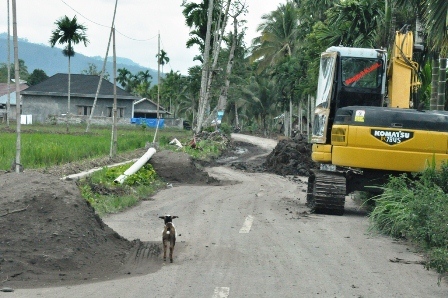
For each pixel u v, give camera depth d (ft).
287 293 24.32
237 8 189.98
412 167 45.78
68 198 32.01
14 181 32.78
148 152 80.79
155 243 34.55
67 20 188.24
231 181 81.97
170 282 26.16
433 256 29.01
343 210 48.52
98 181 62.13
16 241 28.50
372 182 48.98
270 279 26.71
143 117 312.91
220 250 33.17
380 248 34.91
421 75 70.79
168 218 31.04
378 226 40.55
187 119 310.65
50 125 237.25
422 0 61.05
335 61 51.78
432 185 43.04
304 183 84.23
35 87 269.23
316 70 122.72
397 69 52.47
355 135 46.29
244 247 34.14
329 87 51.72
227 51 209.15
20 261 27.43
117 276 27.50
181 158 79.66
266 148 184.34
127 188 60.64
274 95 297.33
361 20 94.68
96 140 130.93
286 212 50.11
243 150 172.35
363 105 52.06
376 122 46.14
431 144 45.39
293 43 224.33
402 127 45.78
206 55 174.40
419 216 35.60
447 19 51.42
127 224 42.06
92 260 29.35
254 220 44.91
